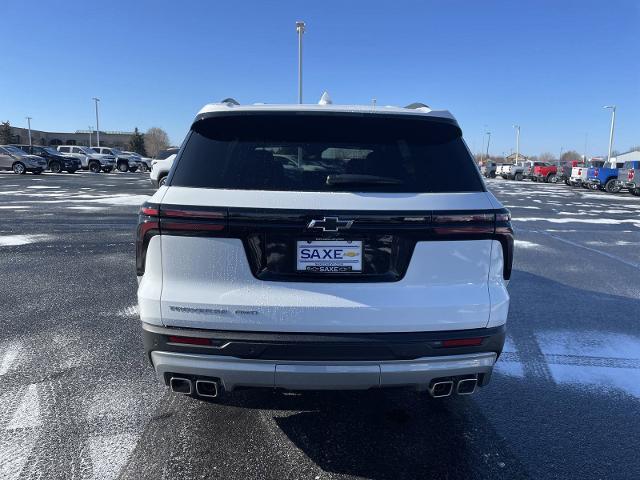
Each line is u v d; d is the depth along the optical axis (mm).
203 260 2471
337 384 2506
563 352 4355
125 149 104562
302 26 21422
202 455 2779
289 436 2988
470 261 2557
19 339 4371
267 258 2477
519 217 15227
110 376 3701
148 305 2506
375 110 2793
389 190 2531
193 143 2701
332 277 2480
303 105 2816
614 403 3492
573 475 2684
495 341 2617
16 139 100438
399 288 2490
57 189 21688
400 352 2480
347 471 2674
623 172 30219
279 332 2461
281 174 2555
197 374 2529
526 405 3441
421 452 2859
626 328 4977
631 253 9305
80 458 2727
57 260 7496
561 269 7676
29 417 3127
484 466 2746
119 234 9859
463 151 2787
